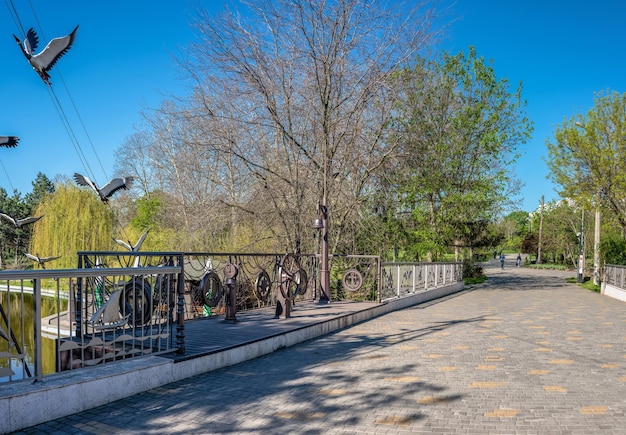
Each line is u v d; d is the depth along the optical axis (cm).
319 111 1616
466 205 2462
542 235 6325
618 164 2341
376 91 1630
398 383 583
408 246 2181
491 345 835
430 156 2211
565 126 2508
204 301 906
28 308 1558
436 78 2356
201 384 583
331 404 505
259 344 749
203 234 1669
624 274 1911
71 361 509
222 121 1562
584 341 878
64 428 434
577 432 416
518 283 3094
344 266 1593
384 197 1852
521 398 518
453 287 2298
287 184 1644
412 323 1124
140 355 600
